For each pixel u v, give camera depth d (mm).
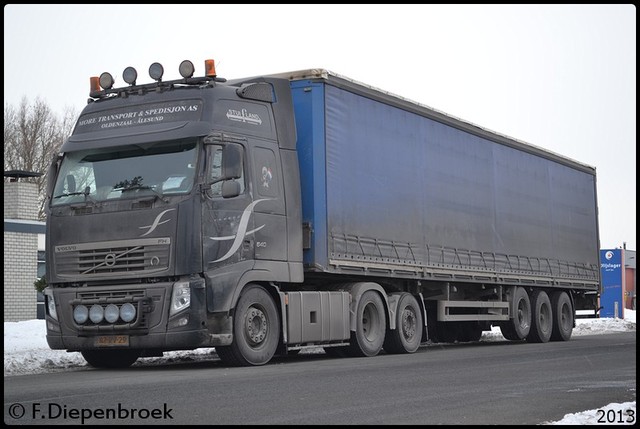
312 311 15203
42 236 30141
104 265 13359
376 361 15039
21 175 30422
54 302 13703
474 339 24000
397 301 17625
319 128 15539
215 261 13242
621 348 19578
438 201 19203
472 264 20438
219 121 13734
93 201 13578
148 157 13555
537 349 19312
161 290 13039
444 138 19688
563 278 25469
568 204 26344
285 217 14758
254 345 14016
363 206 16516
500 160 22328
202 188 13156
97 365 14789
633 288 54312
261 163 14383
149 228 13148
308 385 10586
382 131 17328
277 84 15141
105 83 14547
